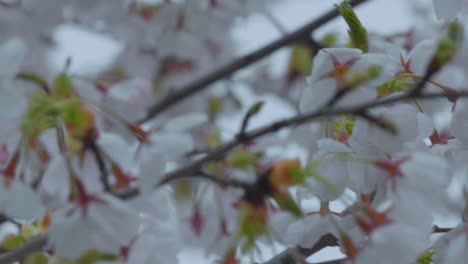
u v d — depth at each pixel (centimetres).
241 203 48
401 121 49
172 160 49
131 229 49
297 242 50
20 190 49
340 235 49
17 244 54
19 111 47
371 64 49
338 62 50
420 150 50
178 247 50
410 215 49
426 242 49
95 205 48
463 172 50
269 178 48
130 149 49
